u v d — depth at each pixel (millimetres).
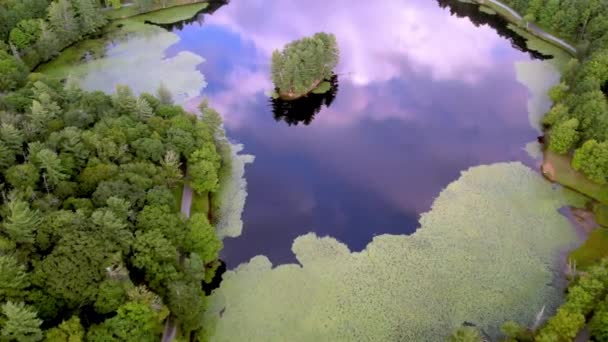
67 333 68812
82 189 95062
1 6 168375
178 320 83375
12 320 64875
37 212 81750
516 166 127938
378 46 185500
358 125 148000
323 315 92375
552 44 183625
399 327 90250
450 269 100688
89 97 122875
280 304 94312
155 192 95062
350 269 101250
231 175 127000
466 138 140375
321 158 135250
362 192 122938
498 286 97188
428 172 128500
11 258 71688
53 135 101000
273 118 152375
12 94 122812
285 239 109000
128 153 106312
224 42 188125
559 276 99000
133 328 73375
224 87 162875
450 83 165000
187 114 128625
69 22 177250
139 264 82750
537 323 85125
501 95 158125
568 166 122750
